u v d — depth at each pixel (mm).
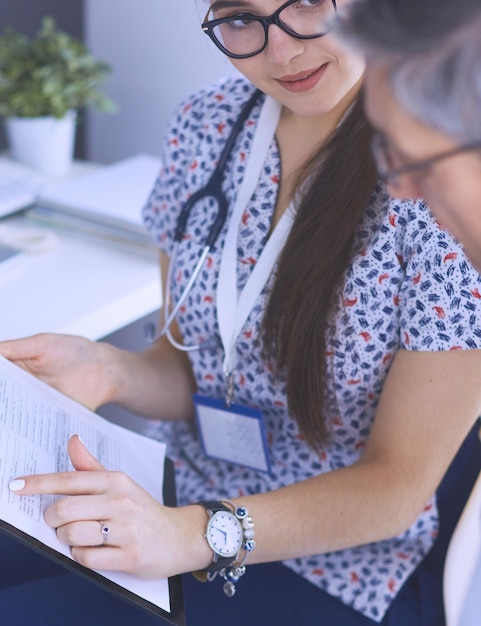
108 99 2137
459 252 994
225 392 1238
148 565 911
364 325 1067
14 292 1437
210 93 1301
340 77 1014
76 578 1136
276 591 1121
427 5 548
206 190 1232
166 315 1280
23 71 1961
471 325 995
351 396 1119
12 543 1228
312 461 1181
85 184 1771
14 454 947
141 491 935
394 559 1124
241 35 1014
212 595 1119
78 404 1160
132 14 2166
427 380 1018
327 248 1045
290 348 1082
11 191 1669
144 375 1289
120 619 1069
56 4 2213
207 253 1201
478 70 538
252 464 1212
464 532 1056
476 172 579
